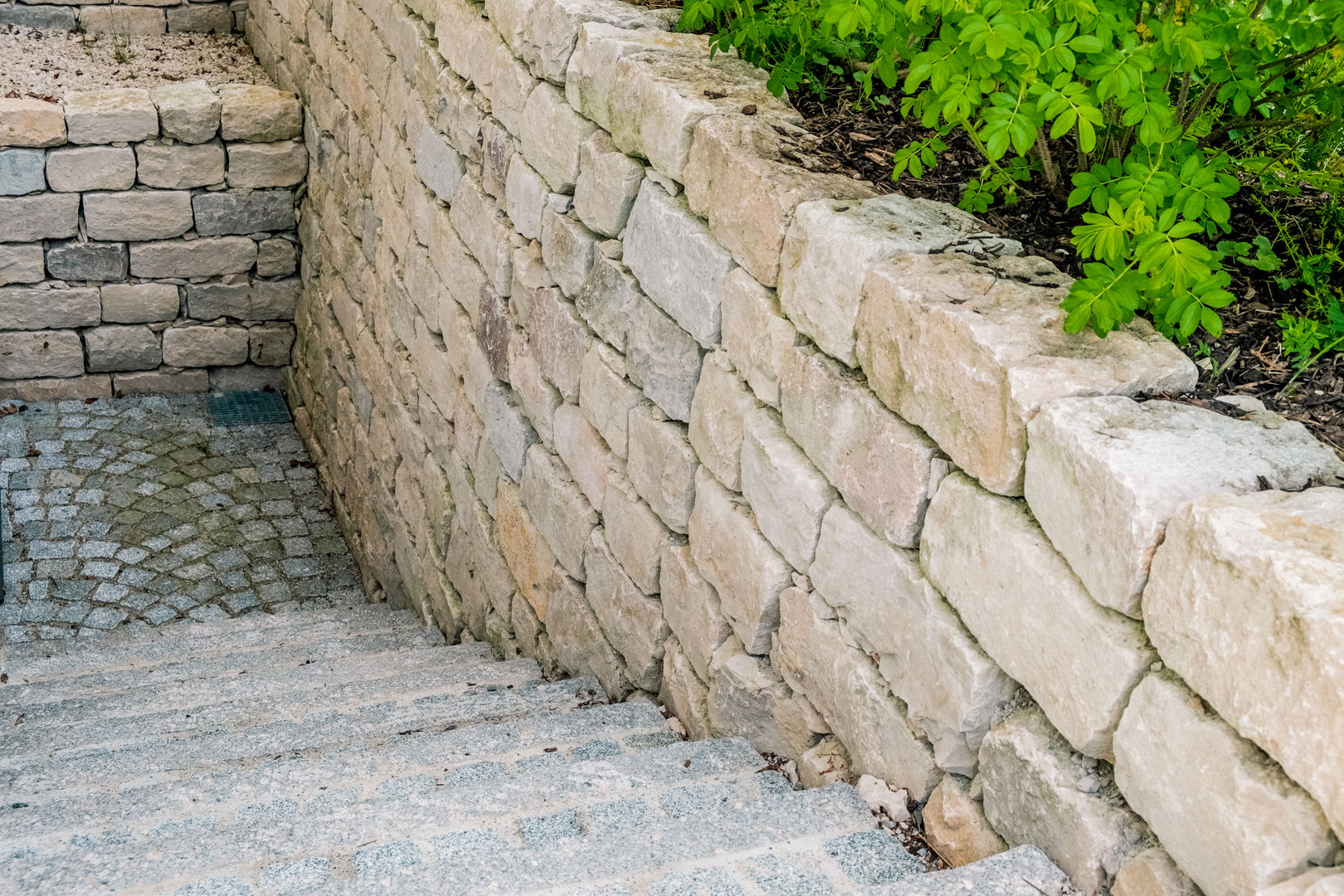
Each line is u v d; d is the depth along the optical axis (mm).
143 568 7375
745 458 3467
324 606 7316
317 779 3434
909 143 3809
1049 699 2430
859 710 3088
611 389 4230
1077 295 2533
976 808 2715
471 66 5215
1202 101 3158
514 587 5352
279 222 8688
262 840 2768
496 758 3635
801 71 3861
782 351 3281
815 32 3996
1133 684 2230
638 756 3398
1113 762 2357
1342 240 3395
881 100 4055
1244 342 2951
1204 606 2029
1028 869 2385
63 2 9633
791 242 3193
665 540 4004
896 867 2627
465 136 5359
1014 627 2508
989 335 2566
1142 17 3045
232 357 9086
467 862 2549
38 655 6258
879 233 3002
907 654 2881
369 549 7434
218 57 9633
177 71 9203
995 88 2922
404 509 6777
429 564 6422
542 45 4480
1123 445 2258
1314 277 3201
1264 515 2016
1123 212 2619
